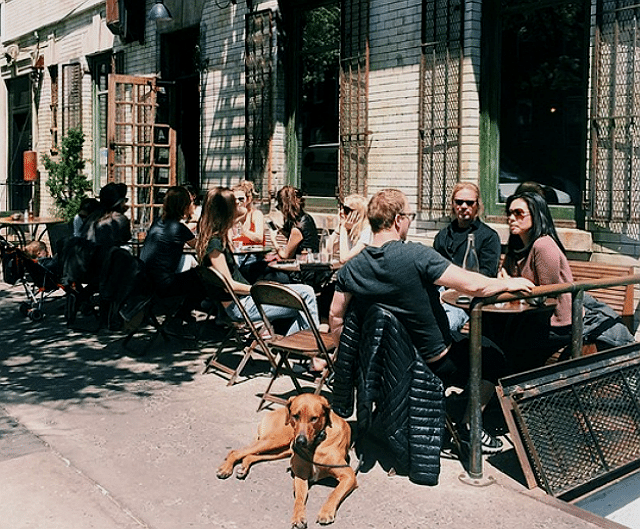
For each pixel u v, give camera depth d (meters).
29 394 6.10
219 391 6.18
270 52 10.21
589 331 5.56
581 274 6.63
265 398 5.70
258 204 10.49
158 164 12.81
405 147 8.44
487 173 7.80
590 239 6.74
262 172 10.45
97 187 15.16
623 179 6.50
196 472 4.58
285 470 4.61
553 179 7.28
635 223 6.43
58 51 16.25
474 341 4.38
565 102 7.13
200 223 6.63
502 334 5.52
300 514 3.94
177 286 7.43
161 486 4.39
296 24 10.12
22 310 9.22
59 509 4.11
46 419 5.51
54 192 15.34
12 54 17.86
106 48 14.34
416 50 8.24
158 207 12.65
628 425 4.89
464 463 4.70
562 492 4.37
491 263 6.27
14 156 18.84
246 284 6.77
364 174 8.92
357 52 8.98
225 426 5.36
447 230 6.51
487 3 7.72
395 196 4.59
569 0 7.06
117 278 7.34
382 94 8.67
